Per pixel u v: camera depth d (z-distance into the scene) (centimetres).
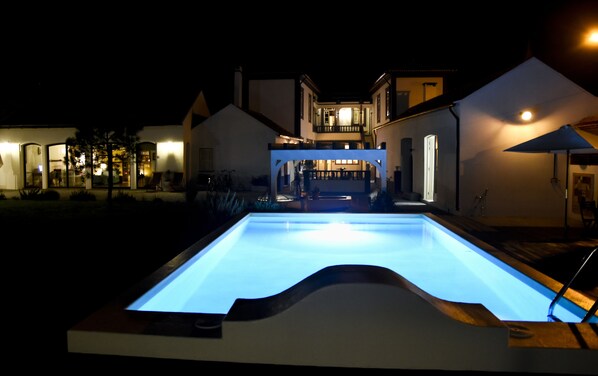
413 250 812
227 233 805
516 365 287
